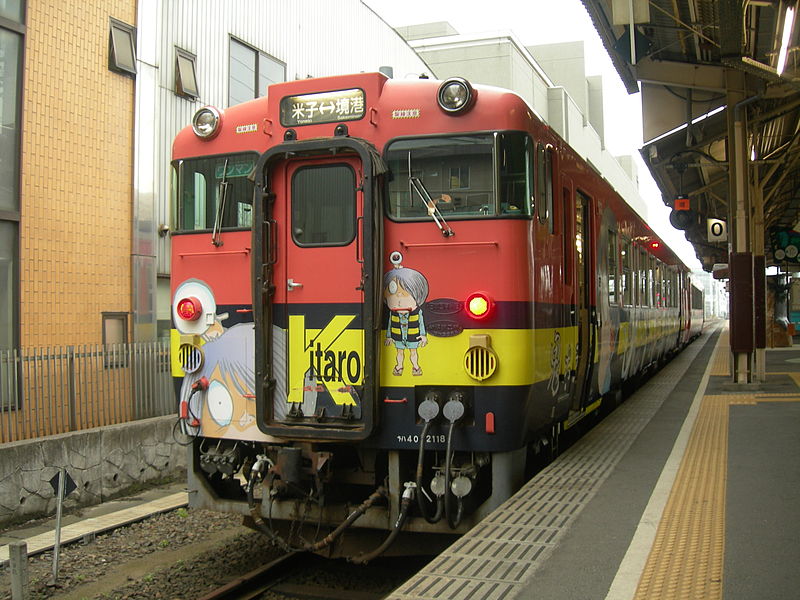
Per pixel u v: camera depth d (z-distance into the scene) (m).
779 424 8.41
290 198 5.75
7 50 9.08
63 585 6.07
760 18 10.09
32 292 9.34
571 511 5.10
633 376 12.80
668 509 5.14
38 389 8.47
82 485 8.46
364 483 5.71
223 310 6.02
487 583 3.87
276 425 5.60
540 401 5.80
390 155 5.60
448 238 5.44
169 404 10.38
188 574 6.30
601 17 10.88
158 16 11.29
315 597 5.76
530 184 5.56
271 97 5.93
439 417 5.39
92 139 10.18
